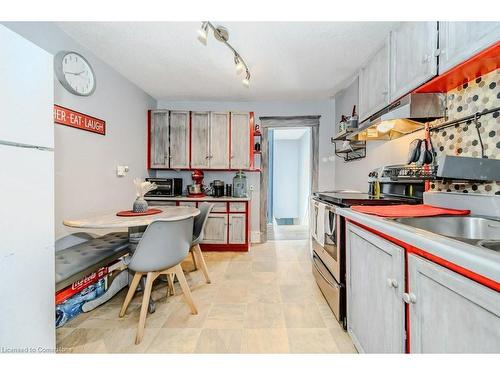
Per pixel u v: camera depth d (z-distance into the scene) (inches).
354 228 57.9
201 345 60.5
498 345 23.6
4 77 40.4
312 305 79.7
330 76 119.4
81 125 92.3
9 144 41.4
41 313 47.7
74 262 68.7
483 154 51.3
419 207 60.2
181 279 74.1
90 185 97.6
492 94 49.3
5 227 40.8
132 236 85.7
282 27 80.4
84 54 93.6
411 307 36.7
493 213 48.2
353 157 127.6
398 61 66.5
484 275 24.0
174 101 161.9
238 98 155.6
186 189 162.6
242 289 92.0
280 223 284.4
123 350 58.7
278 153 286.7
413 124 72.3
